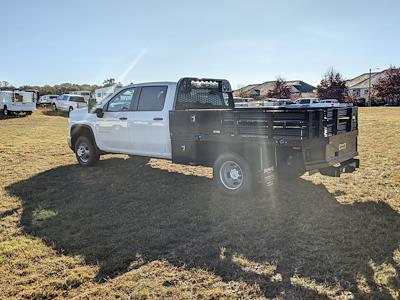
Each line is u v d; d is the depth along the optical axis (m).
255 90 67.75
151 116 6.57
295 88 70.12
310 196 5.53
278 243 3.89
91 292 3.07
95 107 7.71
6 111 26.64
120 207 5.20
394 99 54.16
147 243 3.97
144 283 3.17
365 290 2.97
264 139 5.05
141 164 8.25
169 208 5.11
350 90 67.44
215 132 5.57
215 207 5.12
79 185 6.45
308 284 3.09
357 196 5.48
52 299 3.00
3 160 8.98
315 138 4.80
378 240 3.88
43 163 8.56
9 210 5.15
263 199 5.41
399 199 5.27
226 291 3.03
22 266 3.52
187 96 6.69
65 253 3.78
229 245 3.88
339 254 3.59
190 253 3.72
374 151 9.25
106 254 3.73
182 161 6.13
